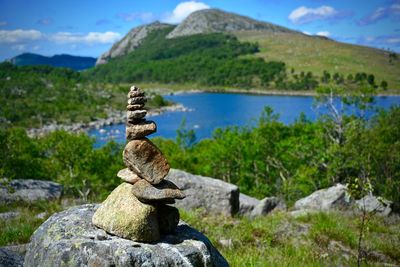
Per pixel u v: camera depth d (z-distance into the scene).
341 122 37.38
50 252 6.86
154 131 7.39
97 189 42.88
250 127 55.38
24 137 51.03
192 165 53.34
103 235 7.10
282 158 46.59
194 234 7.86
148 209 7.15
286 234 14.29
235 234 13.91
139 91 7.43
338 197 20.31
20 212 16.09
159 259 6.71
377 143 33.19
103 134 124.88
